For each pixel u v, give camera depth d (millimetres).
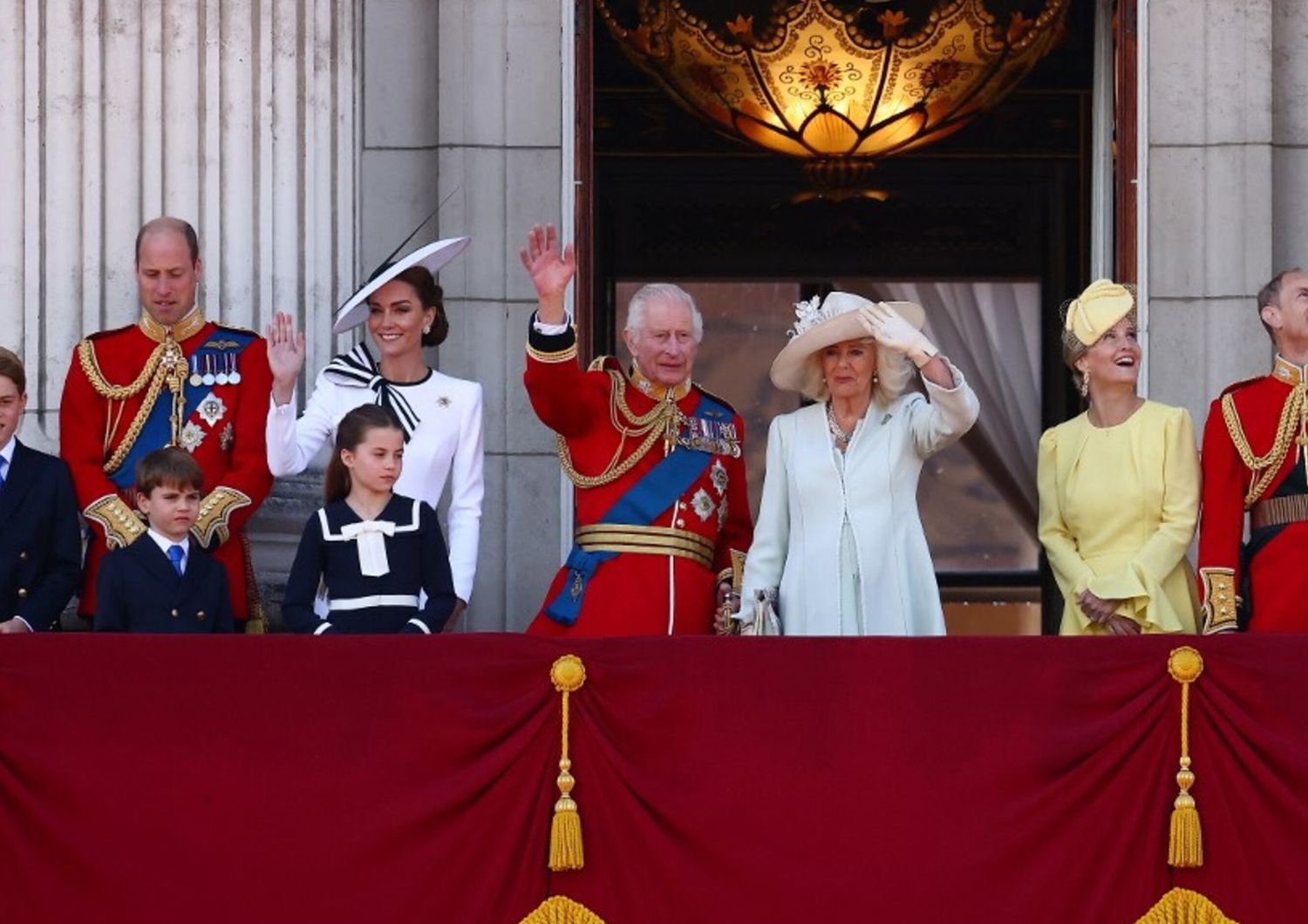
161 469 35469
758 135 59031
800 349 35875
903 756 33250
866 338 35875
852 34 57688
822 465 35875
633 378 37250
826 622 35406
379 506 35781
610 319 66312
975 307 66188
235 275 41781
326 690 33344
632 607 36312
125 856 33094
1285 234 44594
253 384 37906
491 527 43375
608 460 36781
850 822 33156
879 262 66500
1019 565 65438
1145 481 36375
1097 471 36656
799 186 66312
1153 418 36719
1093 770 33188
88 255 41469
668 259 66375
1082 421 37281
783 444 36344
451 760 33250
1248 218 44000
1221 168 44062
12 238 41500
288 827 33125
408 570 35625
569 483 43562
